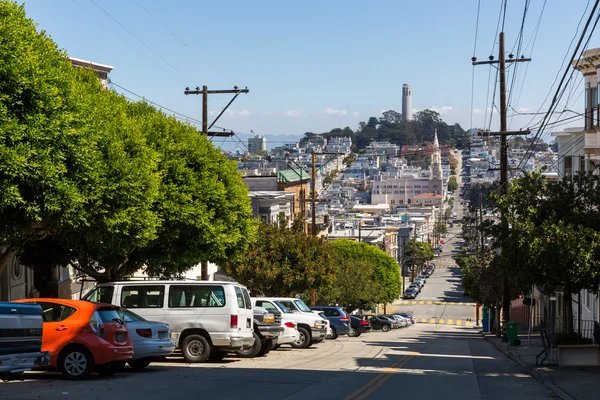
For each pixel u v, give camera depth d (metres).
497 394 15.18
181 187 24.56
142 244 21.08
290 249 39.19
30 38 16.48
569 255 19.36
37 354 14.12
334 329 38.94
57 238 20.25
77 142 16.52
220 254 26.47
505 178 34.84
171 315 20.47
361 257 88.00
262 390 14.27
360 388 15.23
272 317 24.14
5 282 27.14
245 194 27.78
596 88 31.62
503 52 34.69
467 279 55.81
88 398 12.60
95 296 20.61
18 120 15.12
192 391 13.84
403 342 38.16
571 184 21.81
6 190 14.74
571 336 21.30
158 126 24.77
